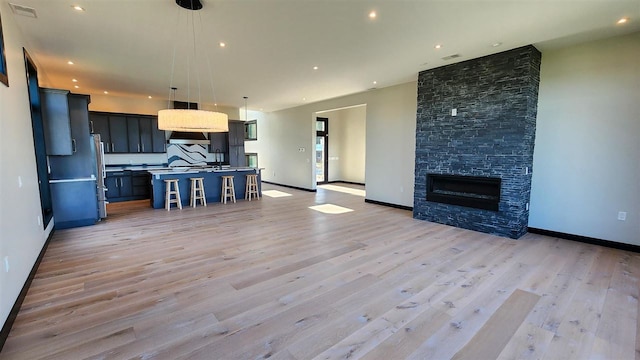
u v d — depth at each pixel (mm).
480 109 4531
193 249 3781
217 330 2109
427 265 3303
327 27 3402
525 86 4059
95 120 7148
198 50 4168
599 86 3895
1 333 1937
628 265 3297
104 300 2512
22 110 3188
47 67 4957
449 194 5035
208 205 6773
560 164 4262
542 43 3943
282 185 10328
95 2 2826
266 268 3201
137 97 7688
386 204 6785
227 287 2762
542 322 2229
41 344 1938
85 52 4223
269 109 10141
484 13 3057
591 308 2422
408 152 6238
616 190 3850
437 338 2041
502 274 3066
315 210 6281
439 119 5078
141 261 3369
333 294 2643
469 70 4621
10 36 2910
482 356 1868
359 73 5383
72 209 4746
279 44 3934
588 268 3219
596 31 3553
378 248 3857
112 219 5359
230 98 7871
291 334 2074
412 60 4633
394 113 6445
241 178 7738
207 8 2953
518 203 4215
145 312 2332
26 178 3037
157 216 5621
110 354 1852
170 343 1965
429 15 3104
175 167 8211
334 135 11539
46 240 3820
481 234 4516
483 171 4551
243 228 4793
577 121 4086
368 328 2150
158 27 3396
